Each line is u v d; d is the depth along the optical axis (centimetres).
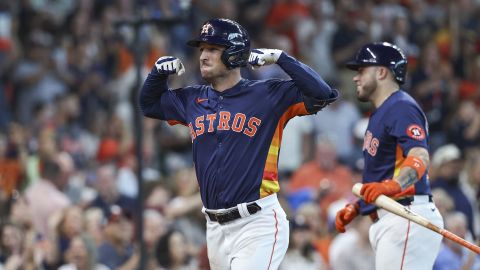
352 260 4169
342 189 5225
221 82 2662
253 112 2623
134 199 4638
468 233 4556
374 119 2855
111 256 4112
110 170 4609
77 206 4353
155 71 2700
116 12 6372
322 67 6819
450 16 7412
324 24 6944
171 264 4059
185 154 5634
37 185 4522
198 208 4453
